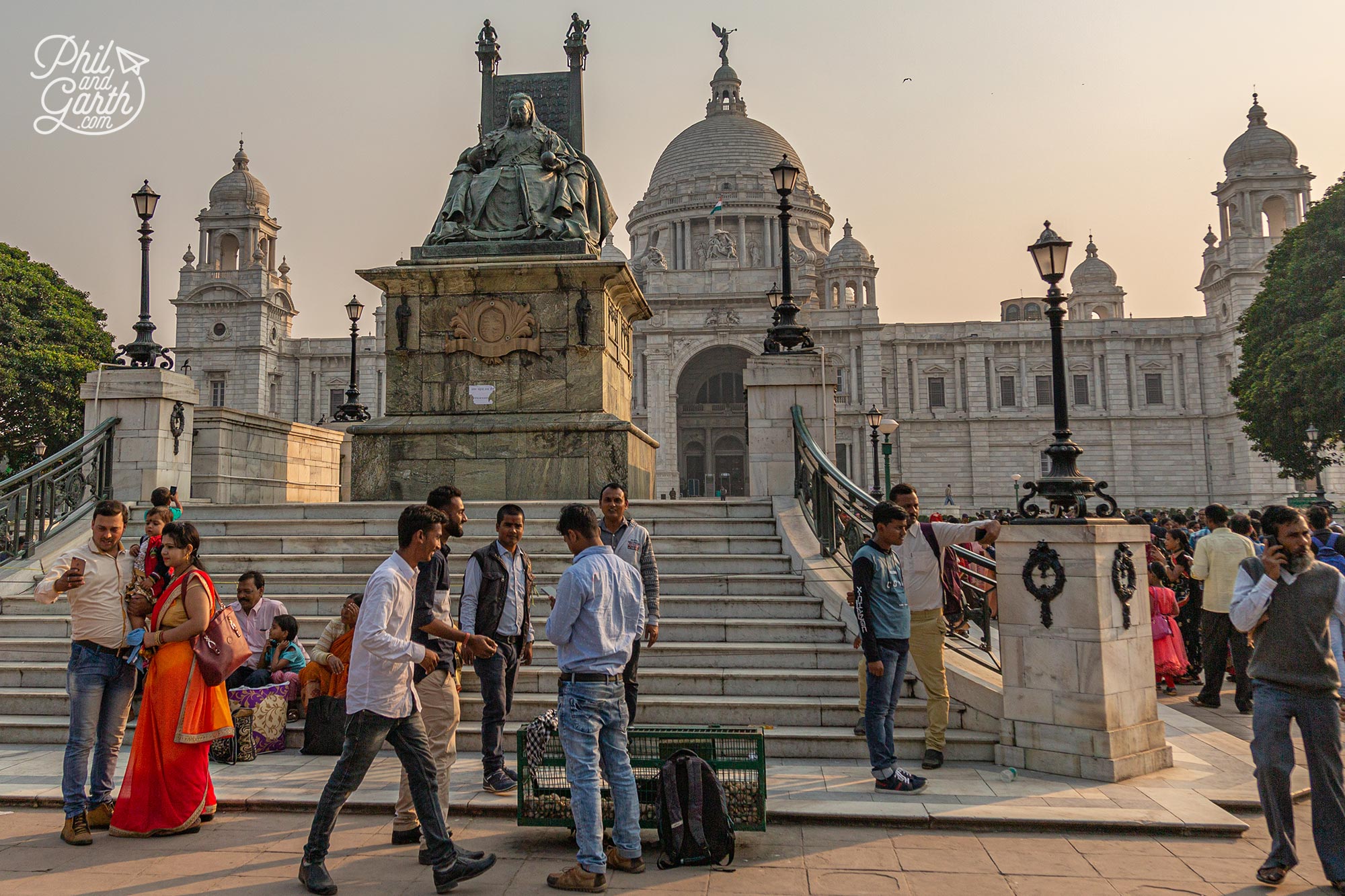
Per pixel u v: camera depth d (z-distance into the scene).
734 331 77.75
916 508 8.45
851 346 81.06
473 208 14.05
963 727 7.85
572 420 12.72
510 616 6.83
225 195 82.62
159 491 8.72
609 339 13.50
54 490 11.38
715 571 10.19
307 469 17.78
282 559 10.34
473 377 13.15
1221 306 79.44
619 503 7.12
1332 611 5.28
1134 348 82.25
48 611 9.84
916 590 7.30
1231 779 7.02
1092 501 80.50
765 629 8.89
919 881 5.13
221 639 6.10
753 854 5.57
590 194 14.91
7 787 6.77
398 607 5.21
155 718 5.99
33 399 39.66
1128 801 6.39
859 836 5.89
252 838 5.89
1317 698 5.23
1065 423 7.90
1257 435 41.78
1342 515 40.84
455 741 6.70
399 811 5.74
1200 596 12.47
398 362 13.27
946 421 82.00
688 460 87.81
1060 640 7.22
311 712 7.80
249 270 81.31
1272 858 5.17
